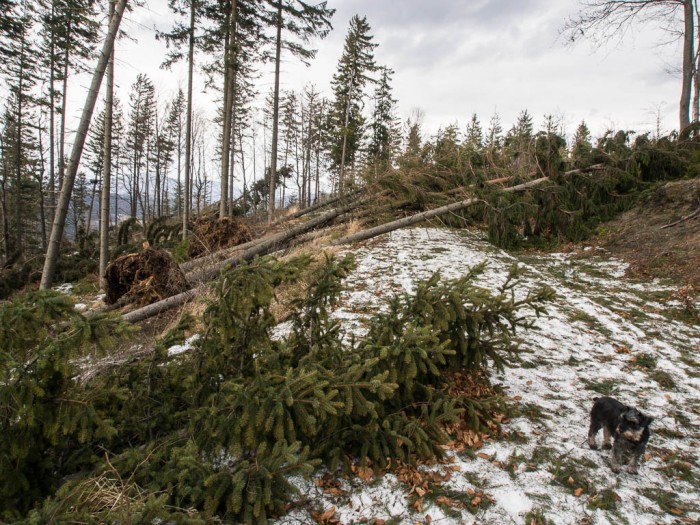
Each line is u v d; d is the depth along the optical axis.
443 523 2.71
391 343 3.60
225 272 3.30
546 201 11.09
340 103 34.09
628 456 3.24
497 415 3.96
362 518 2.75
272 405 2.80
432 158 13.62
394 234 12.71
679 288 7.38
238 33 16.36
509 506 2.86
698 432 3.81
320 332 3.94
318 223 12.96
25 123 26.72
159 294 8.33
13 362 2.41
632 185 11.52
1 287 12.52
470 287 3.93
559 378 4.75
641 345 5.64
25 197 29.30
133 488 2.63
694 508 2.89
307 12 16.45
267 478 2.52
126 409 3.35
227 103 16.23
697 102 14.99
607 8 14.45
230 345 3.46
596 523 2.73
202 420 3.05
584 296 7.53
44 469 2.77
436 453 3.29
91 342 2.56
